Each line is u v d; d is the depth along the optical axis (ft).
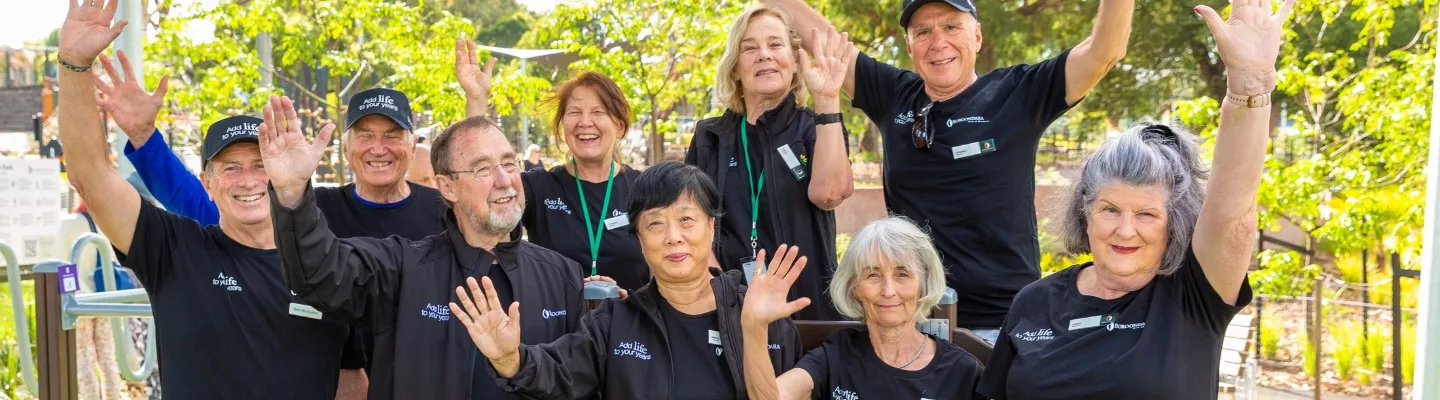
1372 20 26.61
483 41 107.65
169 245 9.27
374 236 11.18
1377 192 25.68
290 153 7.91
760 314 8.06
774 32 11.55
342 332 9.68
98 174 8.95
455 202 9.06
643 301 8.77
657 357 8.59
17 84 41.60
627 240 11.80
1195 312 7.50
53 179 19.76
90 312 10.18
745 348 8.20
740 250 11.34
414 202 11.46
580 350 8.51
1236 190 7.00
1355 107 26.25
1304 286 27.22
